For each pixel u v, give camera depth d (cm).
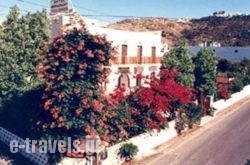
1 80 2459
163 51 4353
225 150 2428
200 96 3422
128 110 2181
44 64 1784
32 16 2647
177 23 12375
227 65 5472
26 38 2548
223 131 2952
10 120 2362
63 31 1797
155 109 2325
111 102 1844
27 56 2531
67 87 1741
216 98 3834
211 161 2189
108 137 1880
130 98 2348
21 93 2406
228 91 4072
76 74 1747
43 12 2680
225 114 3650
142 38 3872
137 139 2216
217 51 7462
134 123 2244
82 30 1789
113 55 1848
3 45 2503
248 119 3456
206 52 3466
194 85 3444
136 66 3769
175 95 2556
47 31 2659
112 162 1975
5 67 2480
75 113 1744
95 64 1772
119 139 2072
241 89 4584
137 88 2453
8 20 2603
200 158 2234
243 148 2497
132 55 3719
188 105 2919
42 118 1852
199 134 2816
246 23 11162
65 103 1744
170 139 2619
